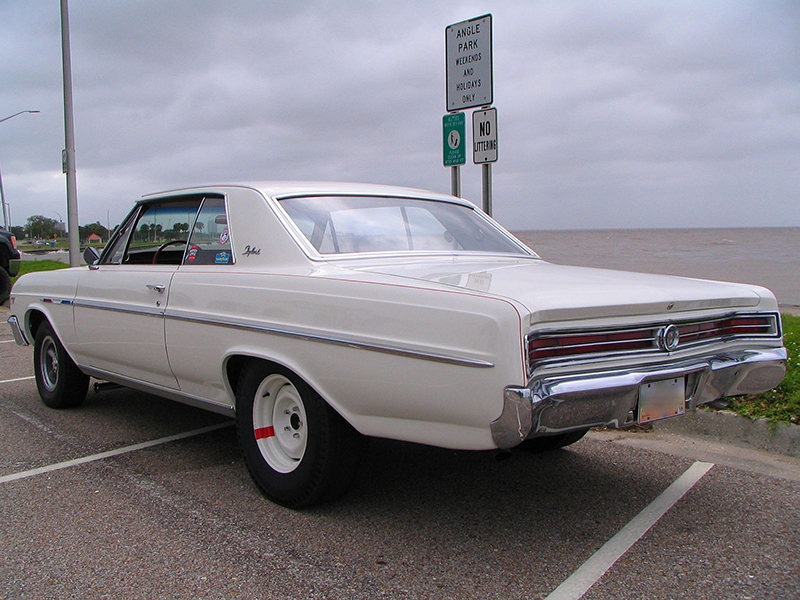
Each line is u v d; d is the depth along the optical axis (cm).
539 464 415
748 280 1797
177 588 270
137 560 292
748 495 367
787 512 344
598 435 478
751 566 287
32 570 285
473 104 657
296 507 341
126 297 434
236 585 271
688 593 265
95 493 369
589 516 338
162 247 436
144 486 379
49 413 536
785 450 434
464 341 262
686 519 335
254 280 350
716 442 458
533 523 329
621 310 281
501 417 254
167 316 395
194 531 321
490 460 422
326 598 262
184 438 471
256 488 372
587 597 262
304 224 362
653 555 297
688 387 307
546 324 262
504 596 263
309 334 315
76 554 298
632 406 284
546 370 262
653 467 411
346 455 325
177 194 429
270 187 380
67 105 1505
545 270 349
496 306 258
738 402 469
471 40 654
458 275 312
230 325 353
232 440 466
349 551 300
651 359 292
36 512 344
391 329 286
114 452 440
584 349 274
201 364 378
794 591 267
